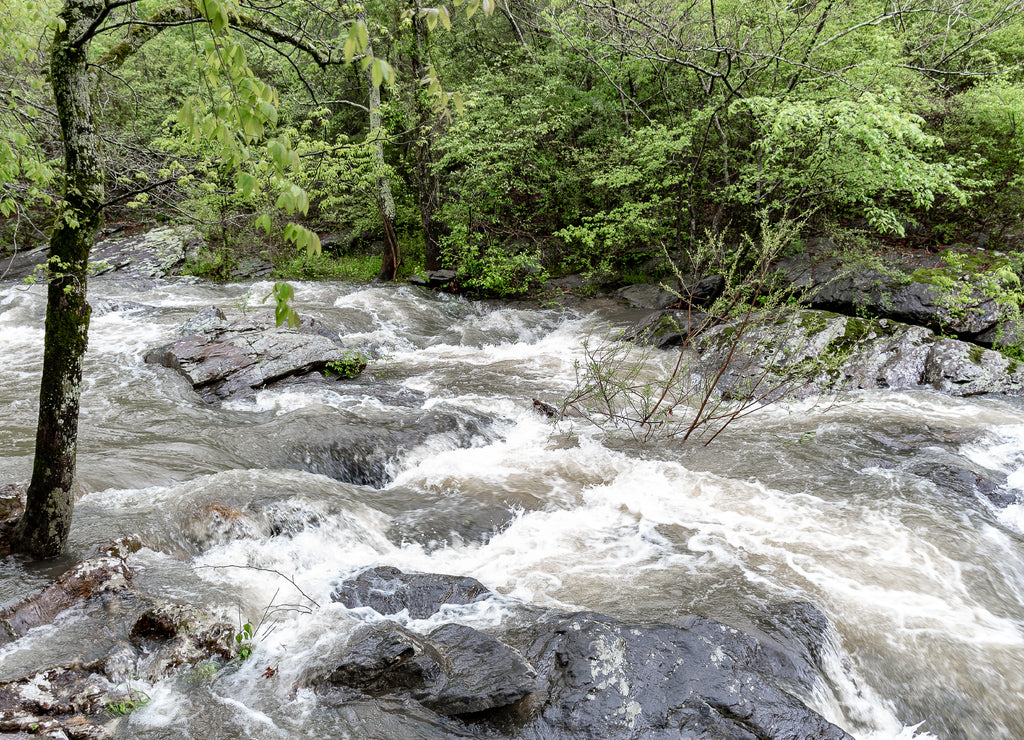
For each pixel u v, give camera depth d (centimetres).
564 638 400
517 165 1658
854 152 1085
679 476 716
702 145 1360
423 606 465
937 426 809
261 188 291
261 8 409
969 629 482
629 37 1324
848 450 764
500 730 353
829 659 445
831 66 1273
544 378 1066
